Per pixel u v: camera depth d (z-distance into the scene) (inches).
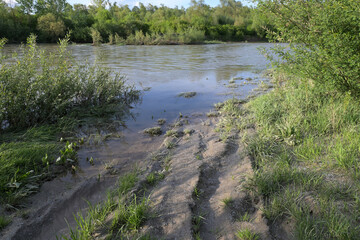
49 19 1550.2
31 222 108.7
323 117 185.3
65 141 186.2
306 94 213.5
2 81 192.7
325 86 189.5
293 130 172.2
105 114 242.1
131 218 102.9
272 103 237.9
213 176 140.0
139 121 229.9
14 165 143.3
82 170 151.0
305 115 197.6
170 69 497.7
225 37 1910.7
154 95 310.0
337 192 111.1
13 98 195.5
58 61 247.8
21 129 197.6
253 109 237.9
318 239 89.7
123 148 178.9
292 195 111.2
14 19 1593.3
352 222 94.7
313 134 169.8
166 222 104.0
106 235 97.7
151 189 129.3
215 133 197.8
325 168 130.6
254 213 107.7
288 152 152.6
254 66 534.0
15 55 222.4
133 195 122.5
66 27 1701.5
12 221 109.2
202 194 123.7
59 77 231.9
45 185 135.3
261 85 345.1
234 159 154.2
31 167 147.6
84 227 99.7
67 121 212.4
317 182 117.4
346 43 161.3
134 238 95.3
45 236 103.1
